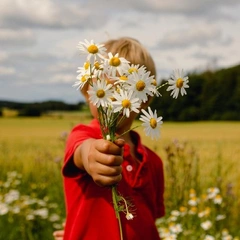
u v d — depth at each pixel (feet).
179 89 4.91
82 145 6.18
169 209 16.42
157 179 8.44
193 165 18.10
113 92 4.95
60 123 132.46
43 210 18.56
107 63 4.99
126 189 7.32
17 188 25.34
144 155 7.76
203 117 149.18
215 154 26.99
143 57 8.05
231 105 149.18
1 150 35.76
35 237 17.79
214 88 150.00
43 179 25.61
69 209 7.20
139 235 7.26
